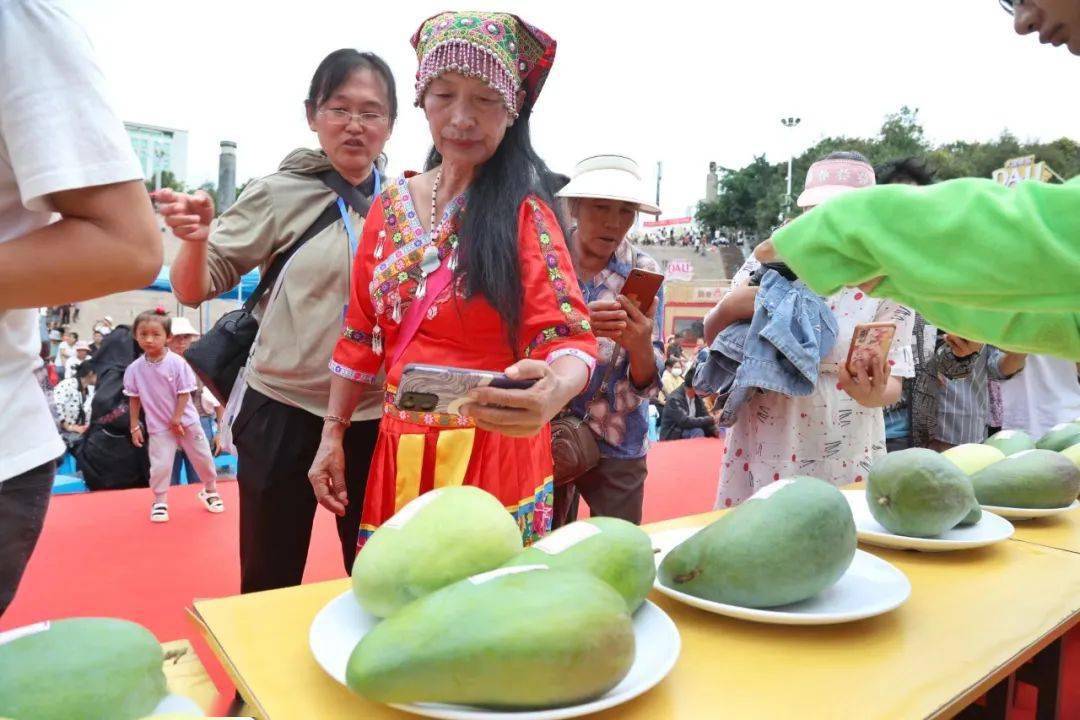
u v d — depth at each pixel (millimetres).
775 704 750
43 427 1039
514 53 1312
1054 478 1490
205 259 1721
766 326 1989
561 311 1307
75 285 876
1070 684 1525
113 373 4773
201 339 2059
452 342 1372
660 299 2582
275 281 1985
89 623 670
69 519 3852
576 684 655
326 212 2016
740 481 2307
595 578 732
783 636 907
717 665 827
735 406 2096
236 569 3260
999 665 851
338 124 2002
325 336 1914
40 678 606
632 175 2352
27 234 861
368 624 845
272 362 1920
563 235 1407
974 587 1103
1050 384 3215
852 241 790
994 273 716
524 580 703
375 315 1541
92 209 886
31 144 855
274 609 935
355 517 2004
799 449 2154
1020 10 835
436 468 1312
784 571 909
